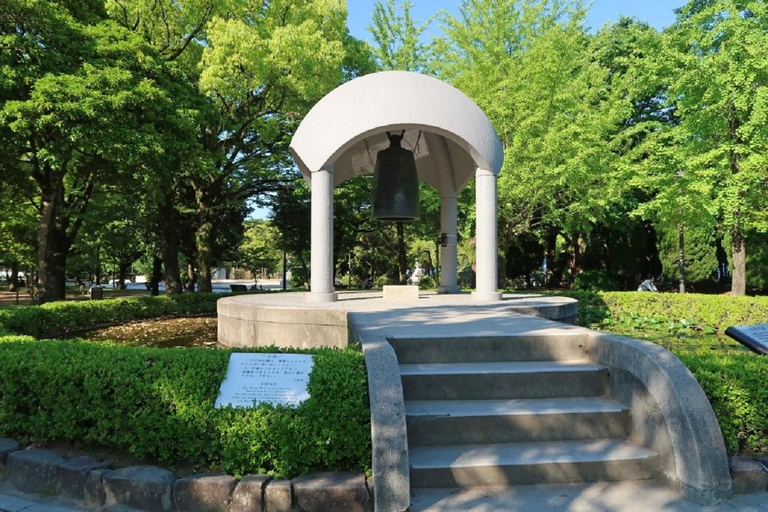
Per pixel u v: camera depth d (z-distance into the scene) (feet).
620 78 57.88
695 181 43.16
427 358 15.89
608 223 69.77
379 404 11.16
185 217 67.62
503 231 57.98
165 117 40.04
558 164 48.44
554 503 10.66
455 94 28.94
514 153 47.14
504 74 53.42
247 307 26.11
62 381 12.87
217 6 46.32
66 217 56.70
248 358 13.07
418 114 27.04
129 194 60.29
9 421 13.56
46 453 12.41
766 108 37.11
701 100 42.55
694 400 11.44
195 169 48.80
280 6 49.16
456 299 31.04
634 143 70.13
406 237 92.99
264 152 58.90
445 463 11.49
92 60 37.52
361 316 21.79
